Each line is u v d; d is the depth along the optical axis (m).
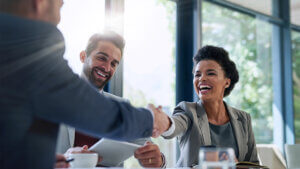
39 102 0.66
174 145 3.06
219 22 3.63
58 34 0.72
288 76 4.34
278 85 4.28
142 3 3.03
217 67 1.98
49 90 0.67
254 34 4.04
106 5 2.70
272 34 4.28
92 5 2.61
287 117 4.32
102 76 2.15
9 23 0.66
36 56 0.67
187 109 1.93
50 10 0.75
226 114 2.04
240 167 1.33
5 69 0.63
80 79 0.76
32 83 0.65
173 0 3.28
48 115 0.68
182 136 1.89
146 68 3.04
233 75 2.05
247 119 2.07
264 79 4.12
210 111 2.00
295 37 4.53
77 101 0.72
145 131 0.92
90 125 0.76
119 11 2.76
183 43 3.34
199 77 2.00
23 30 0.67
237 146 1.92
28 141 0.64
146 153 1.42
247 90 3.90
